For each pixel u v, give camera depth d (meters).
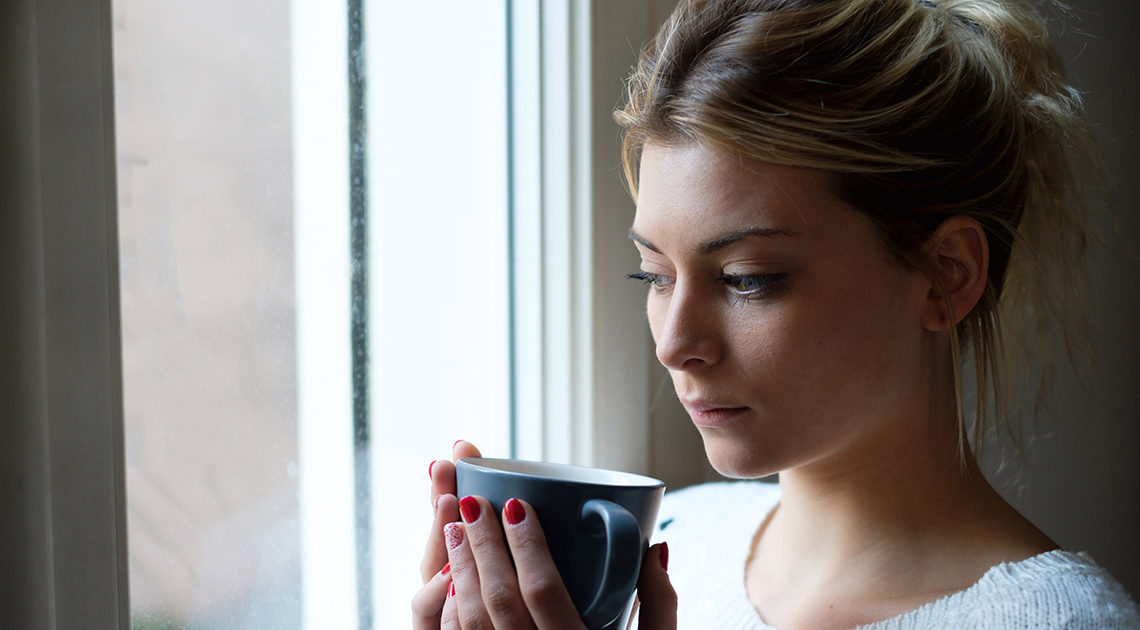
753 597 0.85
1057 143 0.80
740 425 0.66
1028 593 0.65
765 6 0.67
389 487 0.98
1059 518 1.34
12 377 0.60
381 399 0.97
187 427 0.77
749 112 0.62
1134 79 1.34
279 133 0.85
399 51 0.96
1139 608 0.67
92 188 0.62
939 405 0.73
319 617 0.92
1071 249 0.86
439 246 1.01
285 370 0.87
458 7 1.00
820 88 0.63
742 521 0.94
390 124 0.96
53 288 0.60
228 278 0.80
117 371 0.64
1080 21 1.25
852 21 0.66
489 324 1.05
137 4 0.71
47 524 0.61
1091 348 0.90
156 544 0.75
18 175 0.59
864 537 0.75
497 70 1.01
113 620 0.65
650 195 0.67
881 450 0.73
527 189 1.01
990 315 0.75
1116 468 1.42
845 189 0.63
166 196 0.74
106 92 0.63
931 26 0.69
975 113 0.68
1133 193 1.34
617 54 1.00
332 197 0.91
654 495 0.58
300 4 0.86
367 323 0.95
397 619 1.00
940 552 0.72
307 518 0.90
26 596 0.61
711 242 0.63
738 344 0.65
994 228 0.71
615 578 0.54
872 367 0.66
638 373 1.06
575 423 1.01
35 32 0.58
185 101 0.75
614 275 1.02
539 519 0.56
